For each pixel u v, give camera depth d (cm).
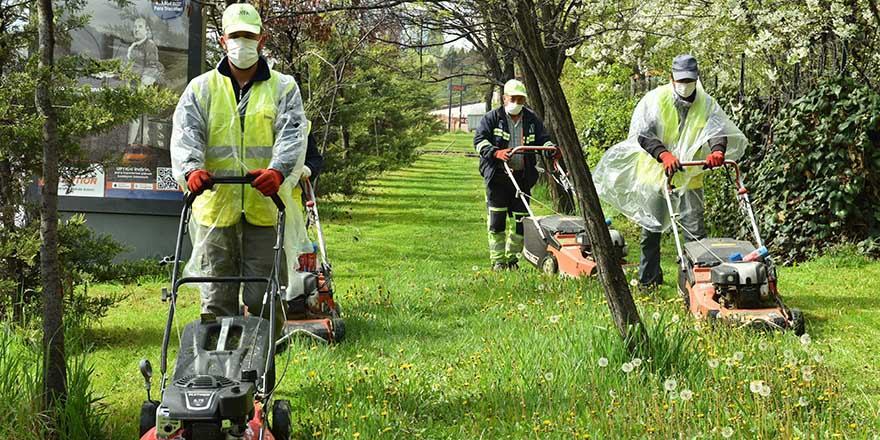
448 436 548
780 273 1108
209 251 591
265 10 1091
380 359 724
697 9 1488
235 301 607
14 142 738
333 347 758
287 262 610
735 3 1307
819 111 1160
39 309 766
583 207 658
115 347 789
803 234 1191
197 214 590
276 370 694
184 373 464
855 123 1140
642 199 966
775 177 1216
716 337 717
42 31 539
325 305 823
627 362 641
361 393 614
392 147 2606
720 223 1348
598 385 606
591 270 1016
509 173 1132
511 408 582
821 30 1233
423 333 824
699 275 836
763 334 758
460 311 921
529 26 638
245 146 582
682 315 804
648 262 988
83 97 718
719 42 1472
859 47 1289
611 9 1512
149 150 1213
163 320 898
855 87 1152
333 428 554
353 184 2058
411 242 1555
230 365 468
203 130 578
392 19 1266
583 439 519
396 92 2678
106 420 575
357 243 1539
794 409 553
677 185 945
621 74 1852
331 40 1490
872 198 1164
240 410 425
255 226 593
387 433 541
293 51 1401
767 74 1310
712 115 920
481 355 714
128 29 1206
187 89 582
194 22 1220
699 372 630
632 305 660
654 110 919
